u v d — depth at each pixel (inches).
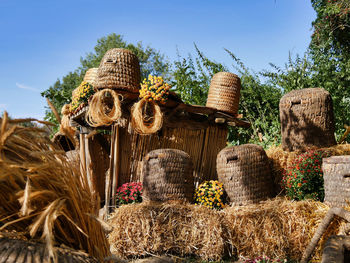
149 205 196.7
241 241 189.9
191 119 269.4
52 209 45.2
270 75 386.0
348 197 179.3
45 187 50.4
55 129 390.0
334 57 396.8
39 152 48.0
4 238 43.8
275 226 186.9
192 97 388.8
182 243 190.1
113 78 230.7
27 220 48.7
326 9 389.4
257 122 364.8
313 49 401.4
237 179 221.3
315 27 419.5
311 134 232.1
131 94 235.5
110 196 243.0
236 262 182.5
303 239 183.3
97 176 281.3
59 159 56.2
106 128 275.4
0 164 43.9
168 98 243.0
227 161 226.1
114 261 56.4
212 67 406.0
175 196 214.8
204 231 189.9
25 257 40.8
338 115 326.0
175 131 260.4
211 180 253.6
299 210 187.5
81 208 54.5
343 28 377.1
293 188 209.8
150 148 254.1
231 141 372.2
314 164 205.8
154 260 80.9
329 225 171.9
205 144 268.4
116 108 215.2
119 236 190.9
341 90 346.3
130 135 251.9
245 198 218.5
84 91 235.8
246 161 223.0
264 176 225.0
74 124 268.4
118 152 248.2
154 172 220.7
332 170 188.7
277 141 336.5
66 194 52.7
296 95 239.0
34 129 50.4
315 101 232.2
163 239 190.1
